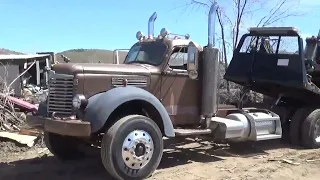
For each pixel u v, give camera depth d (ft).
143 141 21.12
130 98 21.43
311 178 23.26
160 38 25.67
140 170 21.18
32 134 31.65
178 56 25.35
